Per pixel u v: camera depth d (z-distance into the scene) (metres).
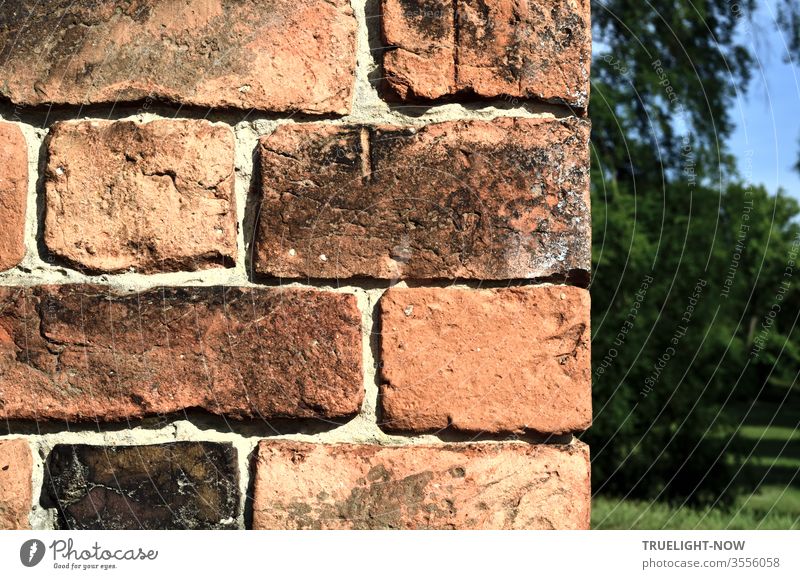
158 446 0.83
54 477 0.83
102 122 0.85
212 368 0.83
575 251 0.85
